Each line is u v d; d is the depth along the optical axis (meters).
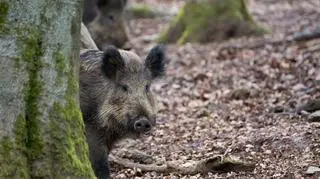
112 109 11.94
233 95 19.14
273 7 39.81
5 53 8.98
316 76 19.59
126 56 12.45
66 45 9.34
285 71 20.97
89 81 12.18
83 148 9.59
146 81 12.23
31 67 9.12
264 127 15.34
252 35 28.06
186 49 26.61
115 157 13.39
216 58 24.38
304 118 15.62
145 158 13.61
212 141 14.65
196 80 21.95
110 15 24.12
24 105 9.04
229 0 28.73
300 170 11.99
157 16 39.12
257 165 12.45
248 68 22.31
